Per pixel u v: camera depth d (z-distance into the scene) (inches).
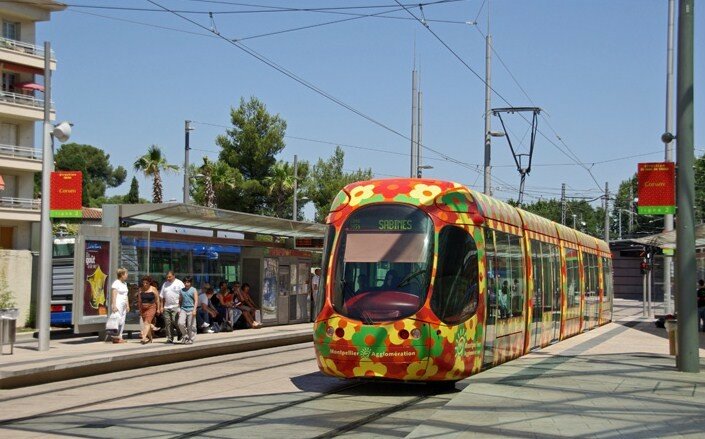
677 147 596.1
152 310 862.5
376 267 556.4
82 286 848.3
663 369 604.7
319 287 571.5
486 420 393.7
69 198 775.1
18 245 2094.0
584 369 597.0
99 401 533.0
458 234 575.2
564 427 375.9
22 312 1524.4
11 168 2043.6
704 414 412.5
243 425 439.5
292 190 2581.2
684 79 592.1
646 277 1716.3
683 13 589.9
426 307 542.0
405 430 426.6
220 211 918.4
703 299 1261.1
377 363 538.6
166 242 961.5
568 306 998.4
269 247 1155.9
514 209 737.6
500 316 647.8
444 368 546.0
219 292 1053.2
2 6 1994.3
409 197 571.5
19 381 613.0
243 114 2630.4
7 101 2001.7
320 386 608.7
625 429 371.2
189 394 566.3
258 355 865.5
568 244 1012.5
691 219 597.9
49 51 786.8
